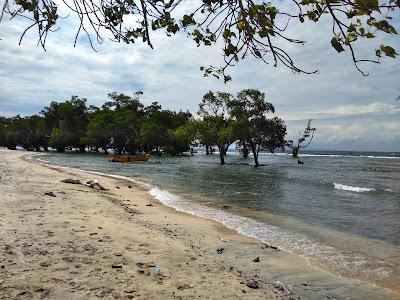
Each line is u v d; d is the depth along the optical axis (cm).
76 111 10344
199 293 614
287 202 1953
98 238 886
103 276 635
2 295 527
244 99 5612
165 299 575
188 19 222
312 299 659
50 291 556
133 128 8975
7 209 1121
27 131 11850
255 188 2609
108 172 3822
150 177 3331
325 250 1004
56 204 1335
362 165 6600
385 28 165
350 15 167
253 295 635
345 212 1677
